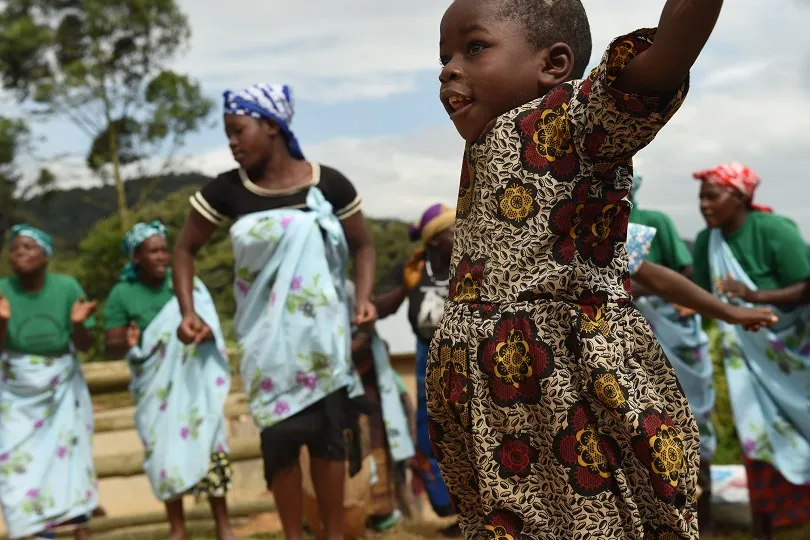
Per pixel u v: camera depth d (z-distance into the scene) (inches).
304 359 181.9
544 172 74.5
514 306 75.3
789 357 213.3
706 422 226.5
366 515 225.6
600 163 73.7
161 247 237.1
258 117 187.0
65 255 1004.6
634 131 70.6
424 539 230.5
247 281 186.2
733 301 216.7
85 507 237.0
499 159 76.1
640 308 232.4
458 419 79.9
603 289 76.0
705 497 225.3
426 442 239.9
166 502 231.3
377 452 239.6
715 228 224.8
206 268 737.6
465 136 79.7
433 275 239.5
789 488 214.7
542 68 77.5
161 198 1079.6
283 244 183.5
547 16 77.2
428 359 82.7
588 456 73.7
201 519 263.6
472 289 77.8
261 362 183.0
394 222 605.0
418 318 236.7
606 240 76.6
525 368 74.8
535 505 75.8
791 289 211.6
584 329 73.8
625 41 68.9
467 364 77.4
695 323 229.8
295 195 189.9
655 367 78.6
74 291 243.8
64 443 237.0
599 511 73.8
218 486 228.8
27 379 234.4
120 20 1058.1
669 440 73.9
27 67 1063.0
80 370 245.1
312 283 183.5
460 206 81.8
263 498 279.9
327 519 186.5
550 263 74.7
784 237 215.2
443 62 80.7
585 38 80.0
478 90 77.4
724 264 221.6
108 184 1085.1
